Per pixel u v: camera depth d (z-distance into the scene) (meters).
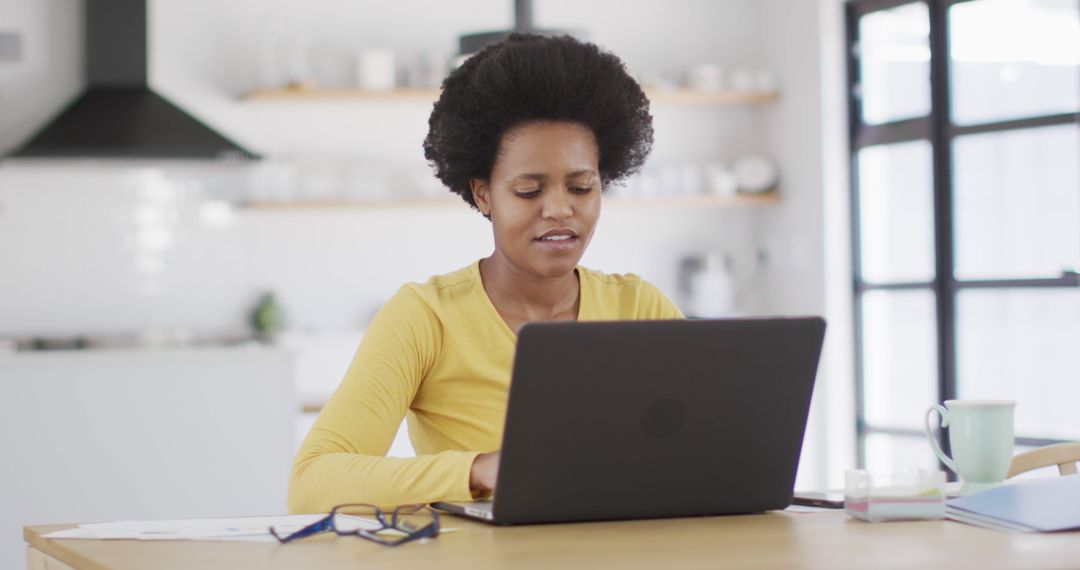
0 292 5.36
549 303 1.71
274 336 5.52
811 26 5.69
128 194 5.48
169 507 3.88
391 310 1.66
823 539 1.23
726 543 1.21
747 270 6.15
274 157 5.62
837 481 5.61
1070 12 4.57
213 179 5.58
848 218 5.64
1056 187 4.70
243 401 3.95
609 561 1.11
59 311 5.41
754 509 1.43
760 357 1.38
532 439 1.30
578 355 1.29
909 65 5.32
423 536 1.23
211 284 5.58
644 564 1.09
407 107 5.78
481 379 1.66
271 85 5.50
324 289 5.70
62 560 1.24
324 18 5.67
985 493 1.42
